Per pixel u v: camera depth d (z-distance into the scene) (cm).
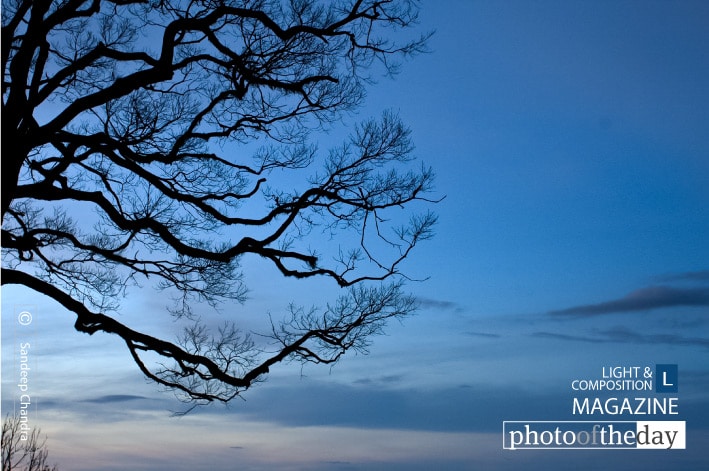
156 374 897
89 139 820
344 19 906
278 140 973
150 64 830
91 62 834
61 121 792
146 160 899
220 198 964
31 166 877
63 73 815
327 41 915
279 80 930
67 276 967
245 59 913
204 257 852
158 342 855
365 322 929
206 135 938
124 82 797
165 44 816
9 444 778
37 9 790
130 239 921
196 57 905
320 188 927
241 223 896
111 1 868
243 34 908
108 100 803
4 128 758
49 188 815
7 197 754
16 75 774
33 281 787
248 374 894
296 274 901
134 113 912
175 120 945
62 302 805
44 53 818
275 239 891
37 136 787
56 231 892
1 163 750
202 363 872
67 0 906
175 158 913
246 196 970
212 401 915
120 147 855
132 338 848
